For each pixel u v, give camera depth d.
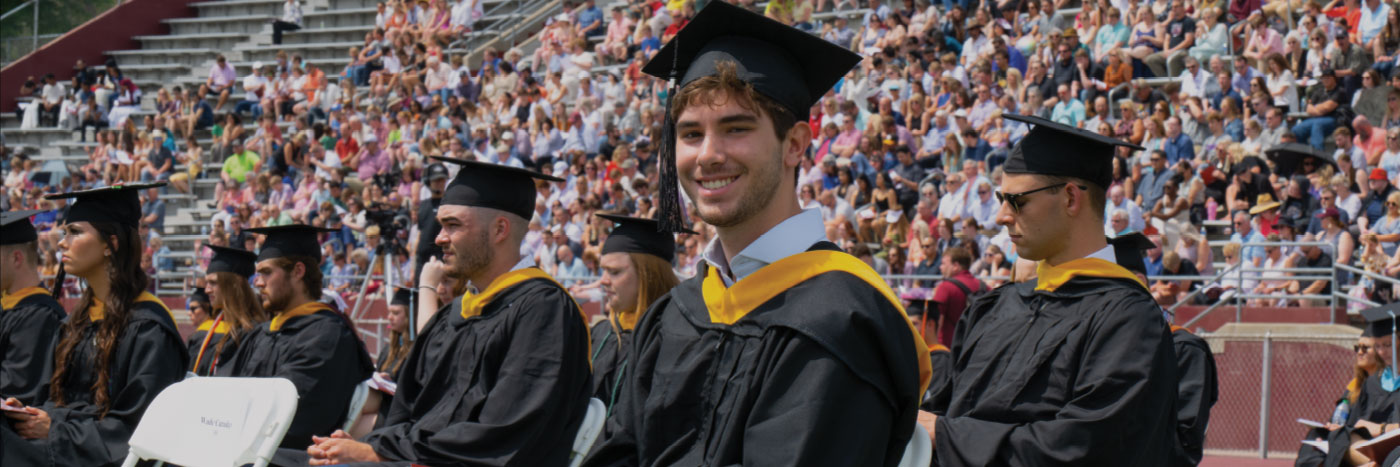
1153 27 14.52
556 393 4.04
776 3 18.23
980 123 14.09
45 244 16.91
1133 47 14.54
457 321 4.30
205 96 22.14
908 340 2.44
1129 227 11.66
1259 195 11.88
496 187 4.37
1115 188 11.94
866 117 14.94
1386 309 6.26
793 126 2.52
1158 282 11.34
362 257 13.96
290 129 20.33
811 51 2.55
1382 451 5.51
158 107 22.55
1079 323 3.69
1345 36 13.05
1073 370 3.64
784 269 2.48
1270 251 11.31
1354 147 11.95
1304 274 11.07
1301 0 14.15
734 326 2.49
